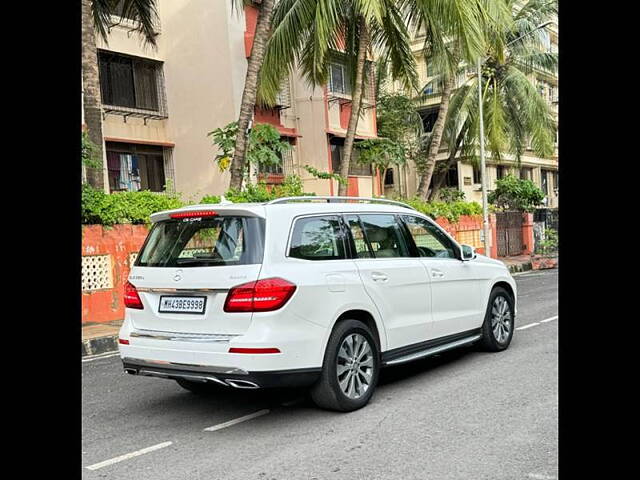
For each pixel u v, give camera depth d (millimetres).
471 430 4598
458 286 6605
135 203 11812
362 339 5297
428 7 14047
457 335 6578
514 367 6484
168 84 19578
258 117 19641
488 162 30453
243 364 4531
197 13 18906
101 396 6070
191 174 19312
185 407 5562
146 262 5285
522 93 24141
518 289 14664
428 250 6477
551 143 24828
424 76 31469
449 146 26609
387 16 16656
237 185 13664
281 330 4637
